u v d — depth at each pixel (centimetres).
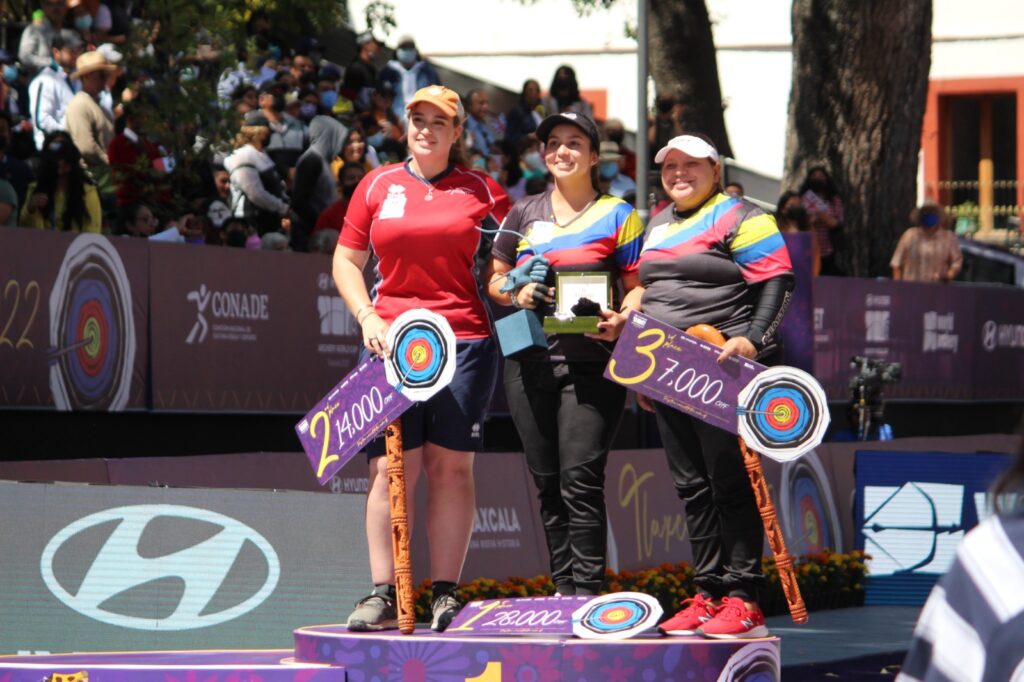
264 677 1306
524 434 1437
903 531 3011
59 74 2969
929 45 4625
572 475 1403
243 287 2491
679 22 5003
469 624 1360
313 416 1398
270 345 2533
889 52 4550
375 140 3681
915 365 3953
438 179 1404
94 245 2267
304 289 2595
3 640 1588
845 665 2108
